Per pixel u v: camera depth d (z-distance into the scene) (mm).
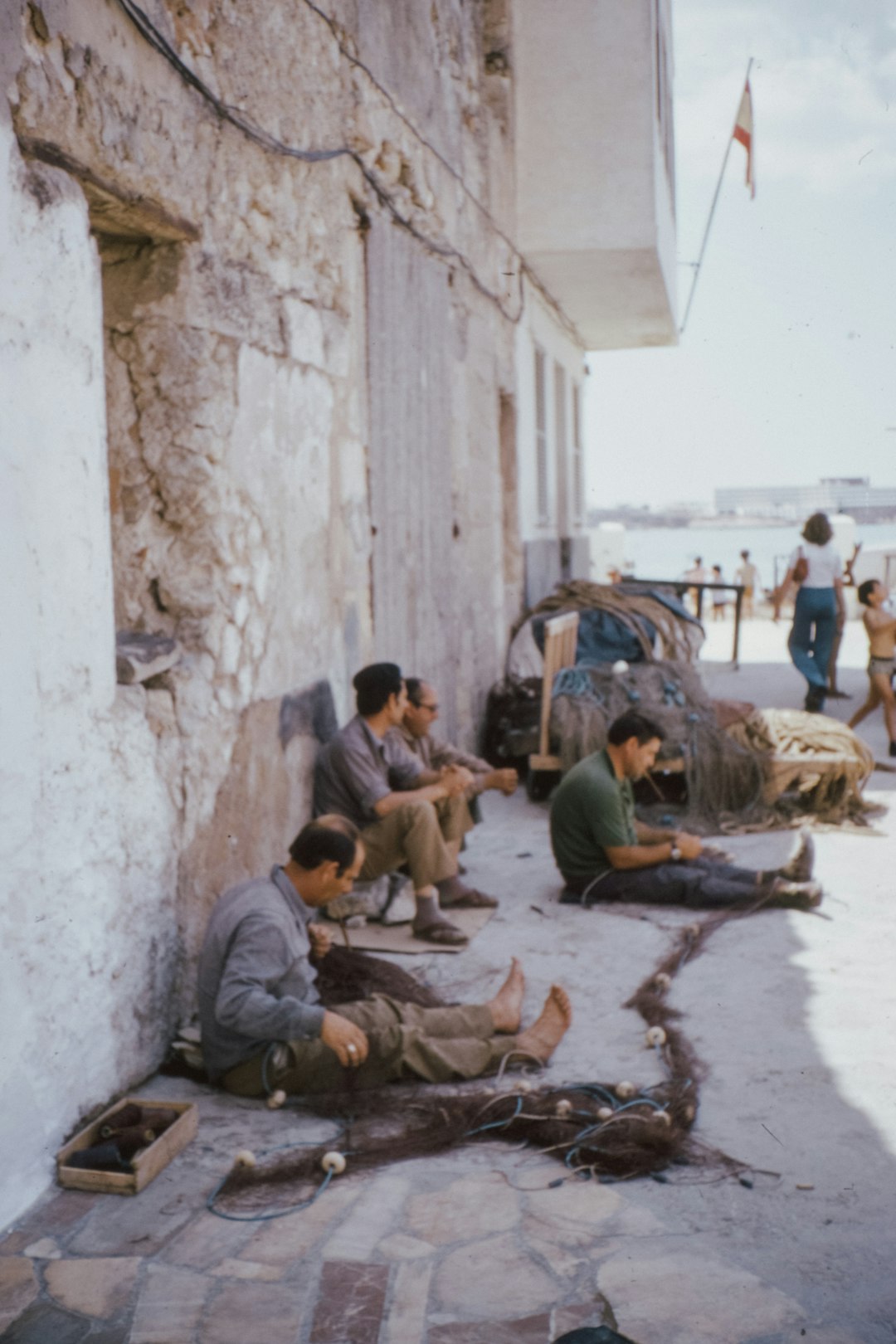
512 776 6352
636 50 10617
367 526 6785
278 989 4082
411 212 7543
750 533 120875
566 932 5641
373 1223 3258
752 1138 3678
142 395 4613
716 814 7574
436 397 8242
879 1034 4406
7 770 3240
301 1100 4012
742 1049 4301
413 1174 3531
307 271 5727
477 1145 3715
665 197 12586
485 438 10039
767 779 7570
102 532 3801
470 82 9219
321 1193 3416
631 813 6230
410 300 7578
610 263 11477
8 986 3264
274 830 5344
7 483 3244
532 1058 4188
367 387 6742
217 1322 2832
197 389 4582
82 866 3676
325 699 6016
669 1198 3361
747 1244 3121
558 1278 2982
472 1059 4113
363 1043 3928
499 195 10281
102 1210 3346
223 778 4781
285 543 5469
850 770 7477
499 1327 2795
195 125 4453
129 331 4570
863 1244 3113
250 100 4957
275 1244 3160
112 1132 3607
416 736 6547
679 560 69625
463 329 9125
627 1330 2770
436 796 5812
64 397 3541
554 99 10758
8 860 3256
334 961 4688
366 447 6746
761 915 5773
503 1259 3076
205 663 4668
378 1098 3955
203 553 4668
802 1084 4020
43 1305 2914
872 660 9367
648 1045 4348
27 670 3348
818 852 6898
